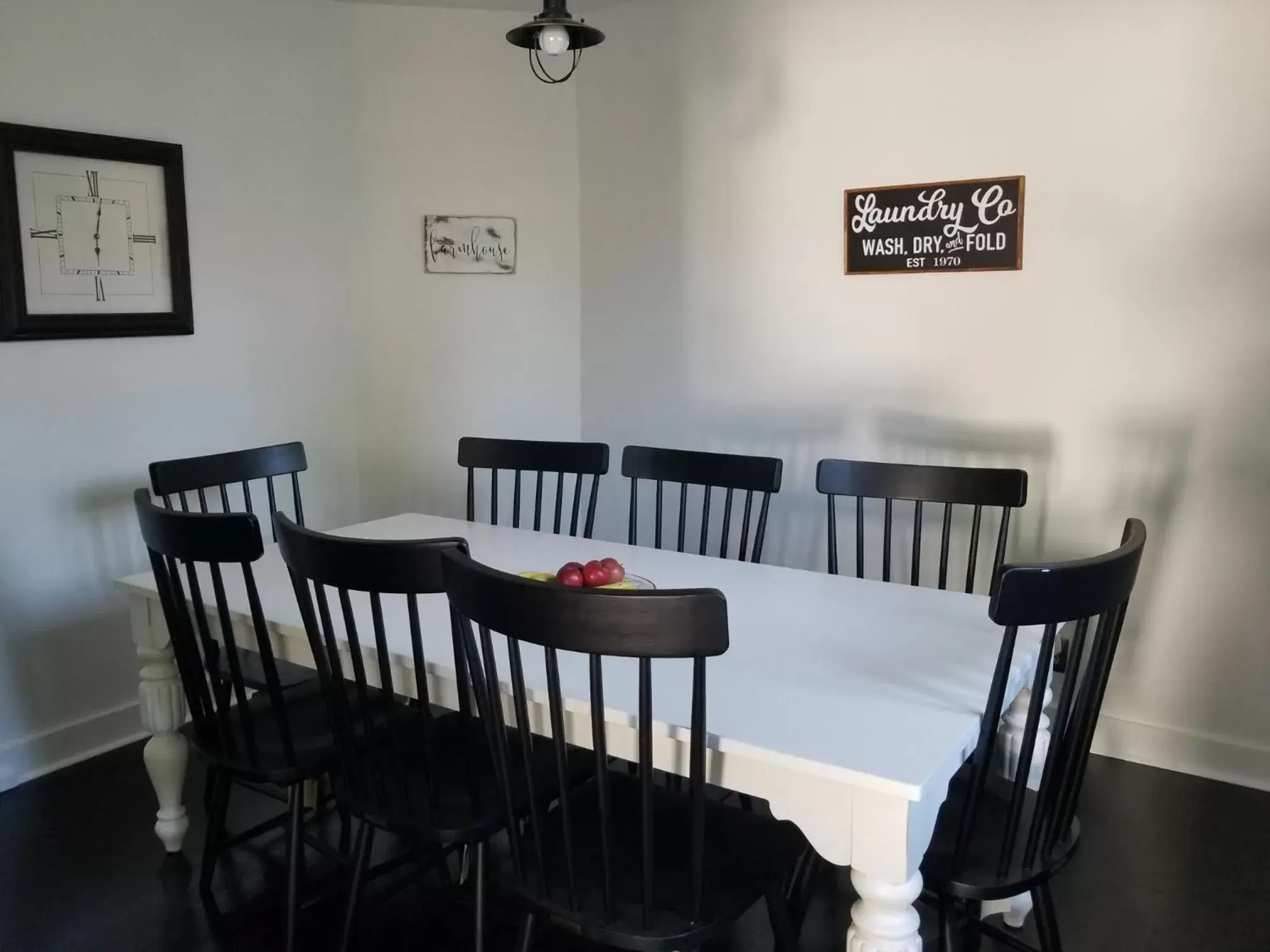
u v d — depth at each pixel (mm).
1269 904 2146
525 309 3660
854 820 1313
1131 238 2611
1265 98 2393
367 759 1883
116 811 2564
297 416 3387
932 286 2934
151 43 2848
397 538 2490
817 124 3072
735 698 1513
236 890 2219
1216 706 2688
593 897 1474
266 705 2139
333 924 2105
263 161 3184
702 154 3324
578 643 1280
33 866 2303
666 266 3467
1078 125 2641
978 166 2807
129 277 2834
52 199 2639
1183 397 2600
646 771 1326
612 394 3684
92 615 2867
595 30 2152
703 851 1462
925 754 1328
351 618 1606
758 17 3133
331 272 3434
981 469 2281
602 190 3580
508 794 1499
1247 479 2549
